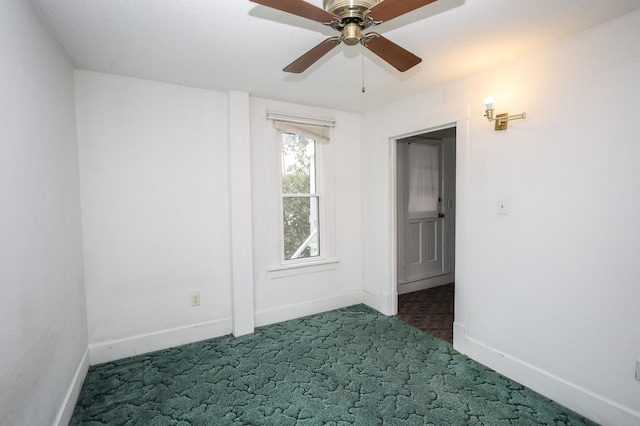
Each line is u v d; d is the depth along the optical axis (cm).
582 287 193
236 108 296
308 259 359
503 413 195
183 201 286
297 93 304
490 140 241
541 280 213
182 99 282
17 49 141
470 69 246
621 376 178
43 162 168
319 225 366
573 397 198
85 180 246
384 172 350
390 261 352
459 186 265
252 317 311
